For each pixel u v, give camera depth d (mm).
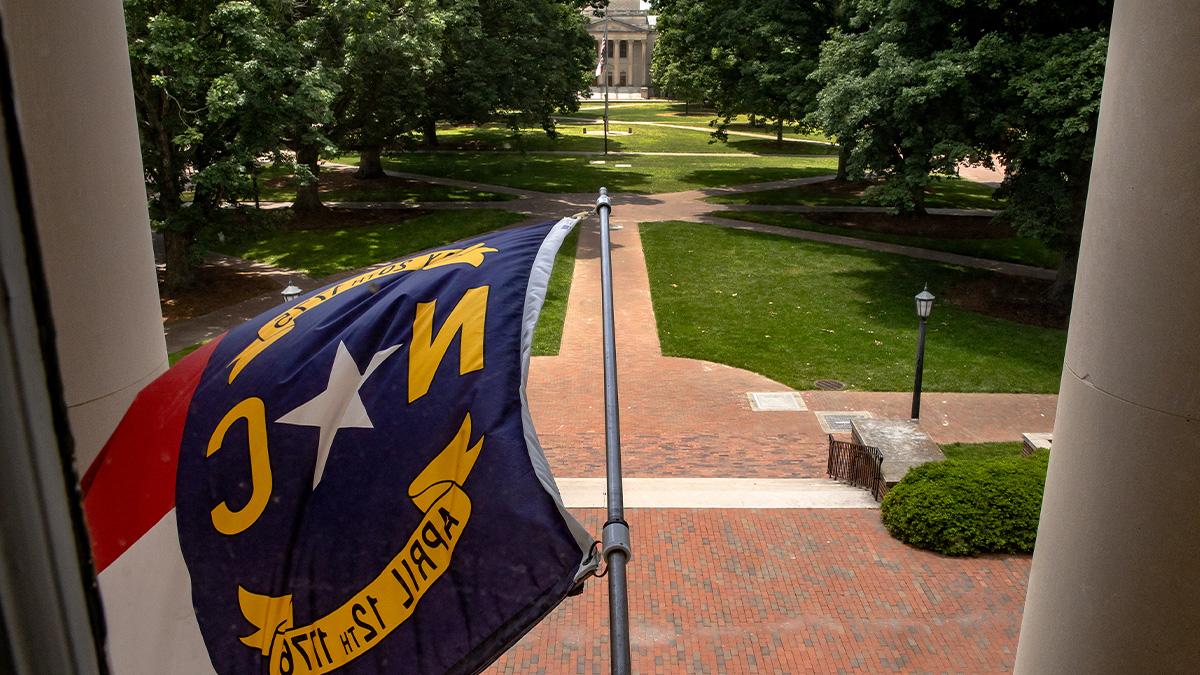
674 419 17859
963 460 13773
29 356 869
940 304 25609
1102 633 5789
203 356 5332
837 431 17438
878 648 10086
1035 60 21188
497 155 56500
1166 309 5176
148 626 4602
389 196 41062
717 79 41062
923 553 12031
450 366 4887
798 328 23406
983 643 10141
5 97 812
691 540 12422
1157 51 5117
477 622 4348
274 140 24484
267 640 4512
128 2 21141
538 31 41406
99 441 6176
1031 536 11867
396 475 4652
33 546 918
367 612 4496
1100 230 5688
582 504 13539
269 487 4750
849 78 24516
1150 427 5348
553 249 5484
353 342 5062
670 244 32125
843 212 38500
